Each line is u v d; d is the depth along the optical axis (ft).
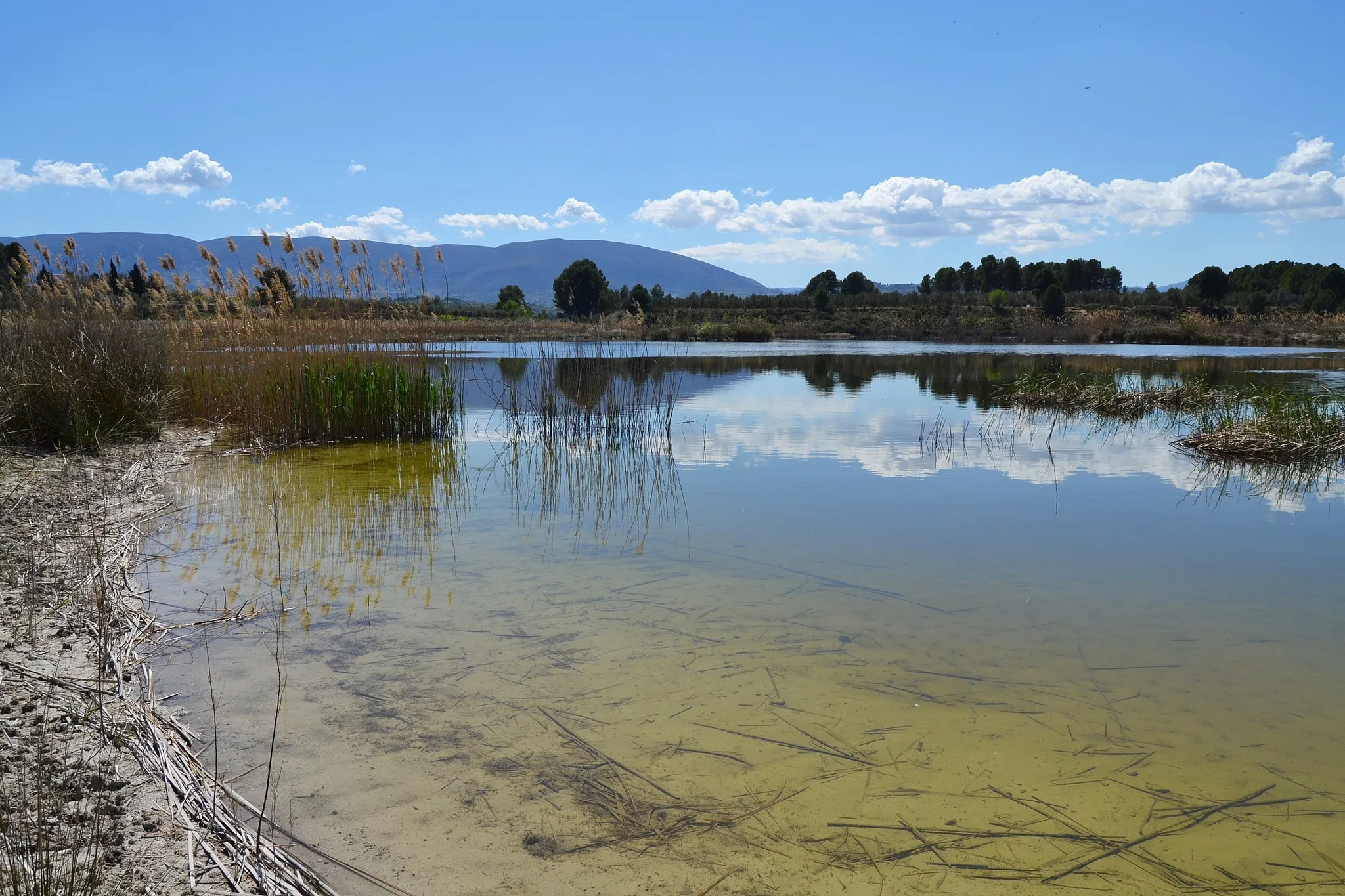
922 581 14.26
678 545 16.40
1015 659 11.13
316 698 9.94
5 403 21.40
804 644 11.61
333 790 8.11
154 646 11.39
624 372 55.26
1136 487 21.98
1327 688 10.33
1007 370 62.80
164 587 13.66
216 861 6.93
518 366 56.59
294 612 12.67
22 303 26.66
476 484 22.15
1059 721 9.52
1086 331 120.67
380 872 6.97
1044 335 118.42
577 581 14.20
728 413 37.22
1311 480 23.20
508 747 8.92
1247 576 14.53
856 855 7.24
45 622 11.68
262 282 31.12
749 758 8.74
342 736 9.08
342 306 32.12
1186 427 33.35
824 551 15.97
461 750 8.84
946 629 12.14
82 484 19.63
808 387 49.55
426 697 10.00
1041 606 13.08
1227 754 8.84
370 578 14.33
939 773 8.47
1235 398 38.99
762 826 7.63
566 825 7.63
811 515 18.80
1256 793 8.14
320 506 19.45
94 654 10.82
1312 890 6.77
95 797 7.70
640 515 18.84
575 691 10.18
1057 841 7.41
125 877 6.59
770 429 32.45
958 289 185.88
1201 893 6.74
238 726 9.25
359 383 29.19
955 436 30.68
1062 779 8.38
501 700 9.96
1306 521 18.49
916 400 42.80
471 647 11.46
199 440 27.99
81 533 15.90
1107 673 10.71
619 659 11.11
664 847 7.34
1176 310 143.84
